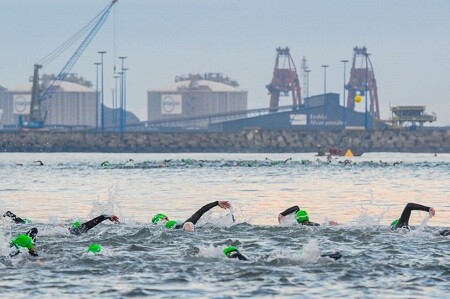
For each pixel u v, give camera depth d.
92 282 43.69
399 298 40.25
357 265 48.38
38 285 42.94
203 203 112.62
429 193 136.00
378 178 184.00
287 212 68.75
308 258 49.47
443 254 53.00
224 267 47.72
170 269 47.25
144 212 98.62
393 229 65.38
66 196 128.00
